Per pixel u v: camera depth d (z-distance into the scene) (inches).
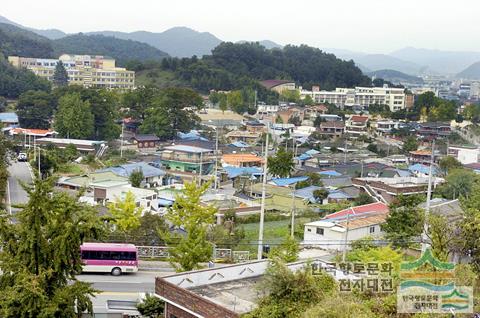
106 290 1320.1
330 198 2824.8
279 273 757.9
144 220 1774.1
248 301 825.5
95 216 884.6
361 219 2071.9
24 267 834.8
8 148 2802.7
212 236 1777.8
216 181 3014.3
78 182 2645.2
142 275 1473.9
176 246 1280.8
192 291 864.9
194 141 4247.0
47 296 832.3
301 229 2210.9
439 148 4594.0
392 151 4630.9
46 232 858.1
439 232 1021.2
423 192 2896.2
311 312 661.9
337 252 1792.6
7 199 2314.2
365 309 695.1
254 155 3897.6
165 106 4658.0
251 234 2121.1
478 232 1009.5
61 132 4229.8
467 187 2802.7
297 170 3602.4
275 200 2723.9
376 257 1368.1
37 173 897.5
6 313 799.7
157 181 3174.2
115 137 4503.0
